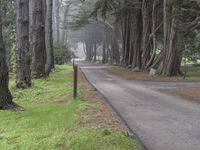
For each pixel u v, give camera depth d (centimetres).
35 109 1240
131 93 1950
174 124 1064
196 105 1499
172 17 3503
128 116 1190
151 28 4741
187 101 1634
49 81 2592
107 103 1407
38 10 2830
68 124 939
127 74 3975
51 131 859
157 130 973
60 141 758
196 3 3425
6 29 4266
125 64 5919
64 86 2173
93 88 2058
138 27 5172
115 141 771
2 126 948
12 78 3170
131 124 1049
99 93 1800
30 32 2934
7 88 1263
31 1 2902
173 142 840
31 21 2862
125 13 5159
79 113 1133
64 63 7300
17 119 1046
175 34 3628
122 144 756
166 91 2109
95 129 883
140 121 1103
